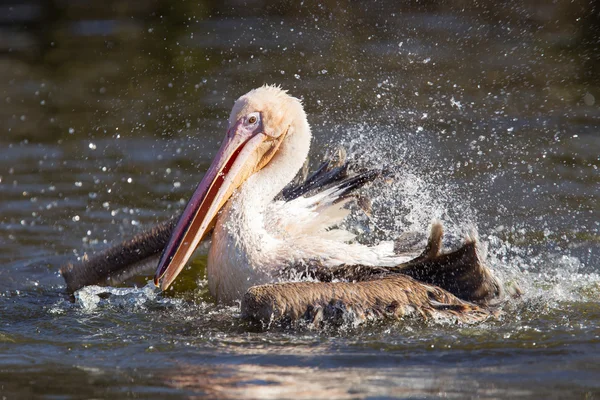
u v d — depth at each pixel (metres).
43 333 9.45
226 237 10.46
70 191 15.45
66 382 7.87
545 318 9.54
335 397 7.27
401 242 11.00
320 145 16.34
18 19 30.77
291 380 7.71
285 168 11.04
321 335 8.98
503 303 9.77
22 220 14.09
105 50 26.52
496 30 25.22
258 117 10.99
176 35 27.53
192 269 12.24
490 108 19.00
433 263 9.76
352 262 10.45
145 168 16.56
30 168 16.75
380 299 9.20
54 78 23.86
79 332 9.48
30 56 26.34
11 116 20.42
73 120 19.95
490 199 13.90
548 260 11.88
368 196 11.62
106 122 19.72
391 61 22.72
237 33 27.08
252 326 9.23
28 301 10.84
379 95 19.86
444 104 19.12
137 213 14.30
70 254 12.73
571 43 23.88
